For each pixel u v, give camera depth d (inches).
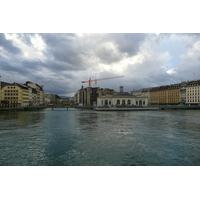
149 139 1154.7
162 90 7490.2
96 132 1397.6
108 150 909.2
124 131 1443.2
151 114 3442.4
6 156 821.2
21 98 5290.4
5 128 1601.9
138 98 6038.4
